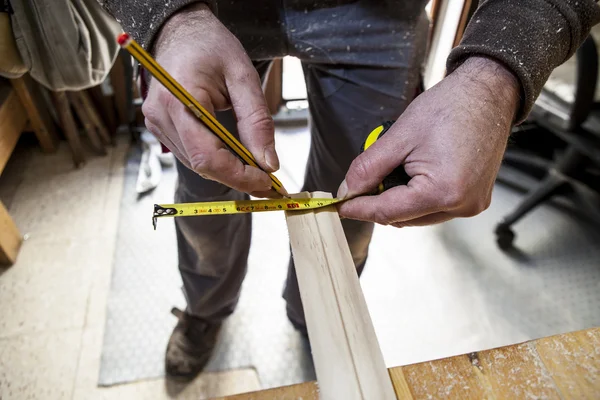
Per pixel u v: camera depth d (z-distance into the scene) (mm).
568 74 1438
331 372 534
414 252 1643
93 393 1295
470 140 563
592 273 1589
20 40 1154
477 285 1562
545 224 1726
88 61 1229
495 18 591
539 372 565
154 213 651
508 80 586
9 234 1510
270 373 1364
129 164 1850
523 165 1839
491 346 1429
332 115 942
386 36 860
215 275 1118
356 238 1008
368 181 626
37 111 1683
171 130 577
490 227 1716
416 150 594
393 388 544
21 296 1469
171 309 1348
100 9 1167
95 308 1454
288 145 1949
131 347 1380
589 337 593
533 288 1557
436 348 1425
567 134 1381
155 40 599
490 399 548
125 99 1781
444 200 568
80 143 1821
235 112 597
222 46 587
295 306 1310
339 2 835
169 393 1311
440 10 1561
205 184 919
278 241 1660
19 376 1312
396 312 1496
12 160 1831
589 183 1625
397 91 904
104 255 1580
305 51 897
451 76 610
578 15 586
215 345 1380
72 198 1730
